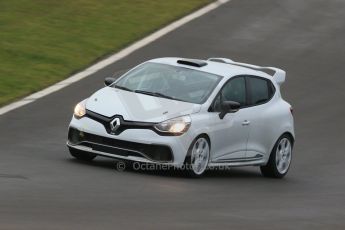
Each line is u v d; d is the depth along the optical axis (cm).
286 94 7050
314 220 3341
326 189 4378
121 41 7956
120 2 9181
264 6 9781
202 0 9731
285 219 3300
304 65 7906
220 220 3130
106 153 4066
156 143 4003
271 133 4631
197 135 4109
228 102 4278
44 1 8825
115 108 4106
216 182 4169
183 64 4491
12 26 7869
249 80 4559
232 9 9544
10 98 5944
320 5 10056
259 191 4069
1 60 6888
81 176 3822
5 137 4888
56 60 7094
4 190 3325
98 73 6975
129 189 3616
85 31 8056
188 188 3841
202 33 8538
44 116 5569
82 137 4131
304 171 4981
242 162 4459
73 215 2958
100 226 2805
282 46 8419
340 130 6228
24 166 3972
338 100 7012
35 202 3139
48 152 4519
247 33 8706
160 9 9144
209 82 4353
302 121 6388
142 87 4319
